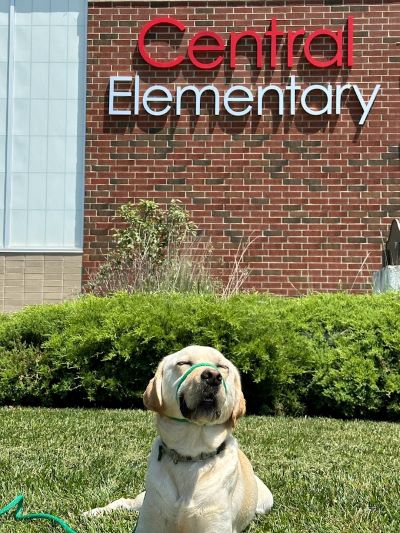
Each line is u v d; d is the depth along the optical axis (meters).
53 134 12.53
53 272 12.20
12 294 12.23
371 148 12.00
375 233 11.91
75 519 3.76
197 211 12.08
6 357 8.42
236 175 12.09
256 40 12.16
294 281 11.92
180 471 3.10
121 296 8.73
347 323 8.25
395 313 8.30
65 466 5.00
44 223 12.43
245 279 11.91
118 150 12.20
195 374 2.97
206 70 12.20
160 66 12.20
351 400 7.84
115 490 4.35
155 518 3.12
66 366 8.21
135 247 11.70
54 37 12.63
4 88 12.61
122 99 12.27
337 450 5.81
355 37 12.12
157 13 12.31
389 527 3.66
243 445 5.95
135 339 7.98
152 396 3.11
